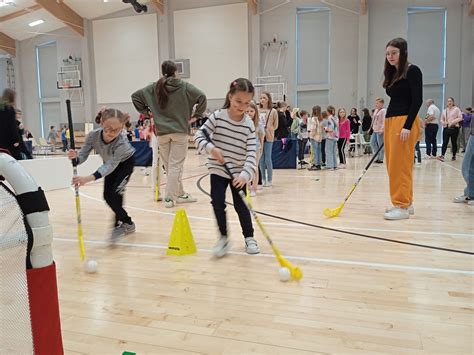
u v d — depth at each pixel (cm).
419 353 147
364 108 1285
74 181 264
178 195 454
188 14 1577
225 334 163
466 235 302
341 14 1407
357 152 1152
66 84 1770
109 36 1697
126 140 311
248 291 207
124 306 191
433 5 1333
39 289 100
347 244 285
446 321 171
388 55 343
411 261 247
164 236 321
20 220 96
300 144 913
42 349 102
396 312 180
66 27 1752
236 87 242
